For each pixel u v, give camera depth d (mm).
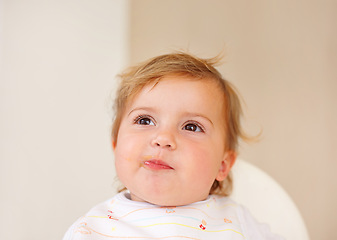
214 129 814
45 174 1694
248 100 1860
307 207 1795
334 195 1787
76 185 1728
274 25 1886
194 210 783
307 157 1810
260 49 1884
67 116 1742
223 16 1930
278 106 1844
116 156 797
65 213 1707
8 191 1644
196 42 1924
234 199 1100
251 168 1128
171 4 1941
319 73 1829
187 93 785
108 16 1845
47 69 1738
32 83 1715
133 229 734
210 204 828
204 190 781
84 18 1816
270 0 1901
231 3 1932
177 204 766
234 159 966
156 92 778
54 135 1721
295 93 1838
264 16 1899
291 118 1831
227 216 856
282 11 1885
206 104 801
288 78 1849
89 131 1753
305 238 1004
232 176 1114
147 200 755
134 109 791
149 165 733
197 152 753
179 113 767
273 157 1825
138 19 1897
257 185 1100
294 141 1821
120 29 1841
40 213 1675
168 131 743
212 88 843
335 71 1825
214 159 796
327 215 1786
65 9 1794
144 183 734
